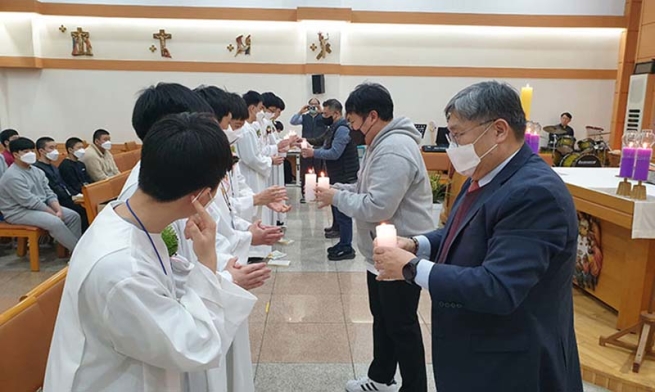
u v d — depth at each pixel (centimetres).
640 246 266
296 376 241
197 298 102
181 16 766
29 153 403
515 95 119
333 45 789
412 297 193
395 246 136
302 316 311
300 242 482
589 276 320
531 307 117
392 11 789
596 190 286
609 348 258
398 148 187
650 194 272
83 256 91
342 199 198
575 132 854
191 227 106
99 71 792
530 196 109
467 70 830
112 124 807
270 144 562
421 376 200
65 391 92
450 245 129
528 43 827
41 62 779
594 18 801
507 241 109
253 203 235
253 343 274
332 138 441
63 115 800
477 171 125
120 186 400
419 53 823
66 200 460
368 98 191
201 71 803
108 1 759
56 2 750
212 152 92
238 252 179
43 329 134
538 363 117
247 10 770
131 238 92
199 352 95
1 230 402
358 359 258
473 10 796
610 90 846
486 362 121
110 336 89
